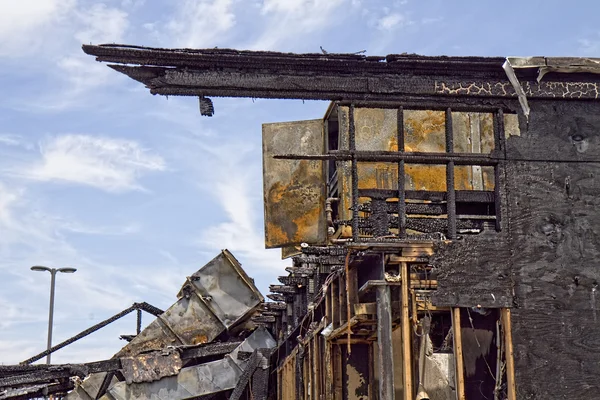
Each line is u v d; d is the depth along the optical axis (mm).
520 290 10586
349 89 11047
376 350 14156
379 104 11086
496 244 10672
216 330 23344
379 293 10516
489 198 11055
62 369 20641
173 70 10844
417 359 11820
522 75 11180
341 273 11906
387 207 11258
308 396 16031
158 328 23297
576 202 10953
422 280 11094
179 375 22031
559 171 11031
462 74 11211
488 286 10523
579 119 11227
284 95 10992
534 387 10367
